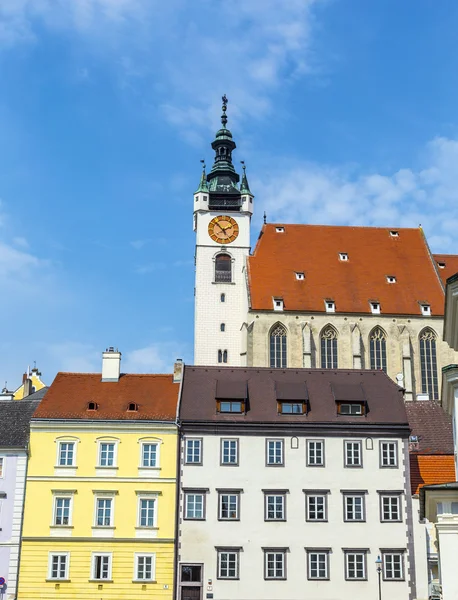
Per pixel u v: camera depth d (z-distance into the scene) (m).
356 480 76.69
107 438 77.38
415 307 130.62
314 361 126.50
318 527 75.12
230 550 74.19
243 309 134.00
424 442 87.88
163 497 75.69
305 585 73.38
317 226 145.50
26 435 78.75
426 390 126.50
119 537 74.50
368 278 135.75
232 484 76.25
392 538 74.94
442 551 48.72
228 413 79.38
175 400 81.50
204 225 139.75
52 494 75.81
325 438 77.88
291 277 134.50
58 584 73.19
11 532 74.75
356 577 73.75
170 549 74.19
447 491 49.59
